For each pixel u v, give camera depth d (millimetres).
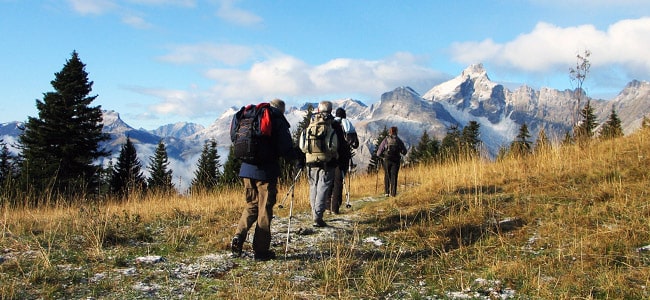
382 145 10227
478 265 5039
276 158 5352
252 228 6887
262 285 4387
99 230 5992
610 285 4098
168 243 5945
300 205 9078
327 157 6941
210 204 9336
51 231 6270
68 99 37344
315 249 5758
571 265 4742
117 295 4031
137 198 10711
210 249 5738
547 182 8266
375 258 5402
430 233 6281
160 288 4250
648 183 7184
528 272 4609
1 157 30688
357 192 11500
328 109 7082
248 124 5223
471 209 7023
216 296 4055
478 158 11250
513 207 7055
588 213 6254
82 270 4676
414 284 4562
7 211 7848
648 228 5379
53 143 36062
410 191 9594
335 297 4156
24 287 4098
